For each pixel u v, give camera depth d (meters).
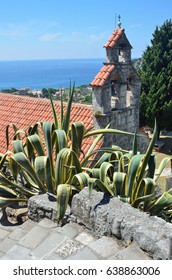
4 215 4.34
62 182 4.54
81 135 4.70
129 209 3.57
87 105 9.91
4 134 10.57
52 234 3.65
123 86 9.12
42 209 4.02
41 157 4.34
